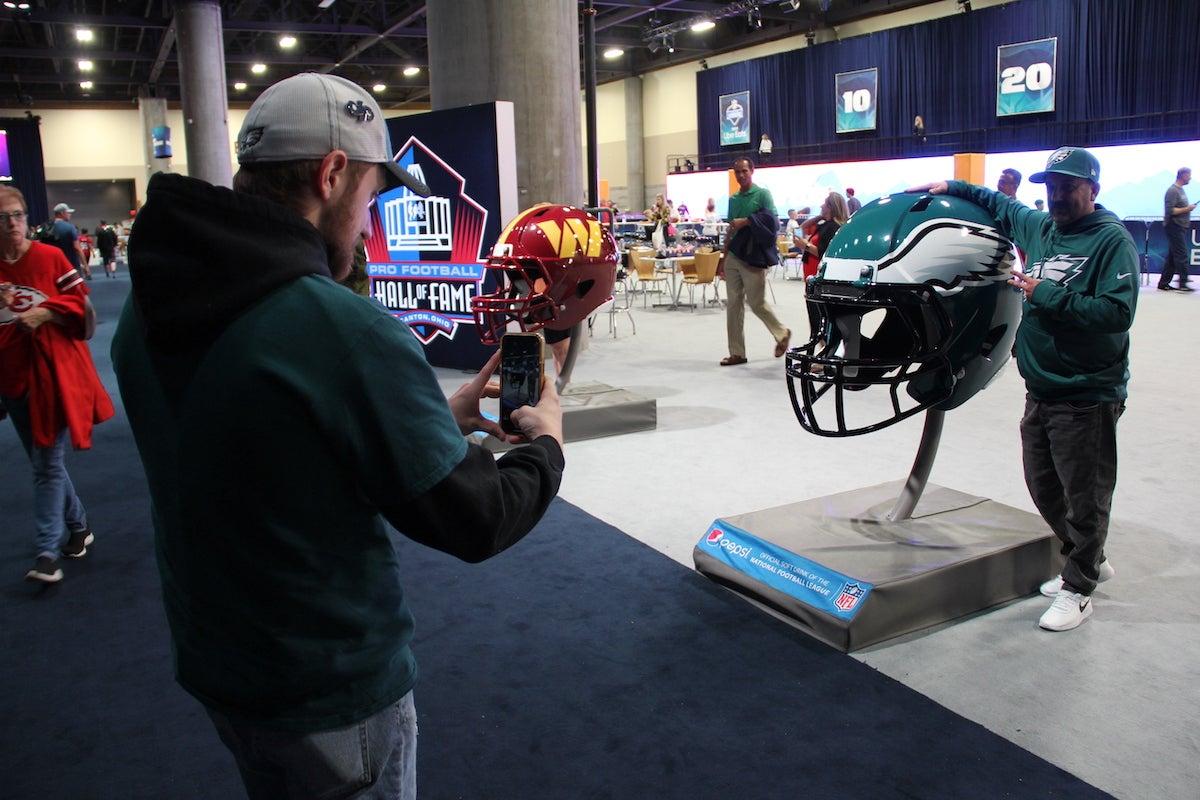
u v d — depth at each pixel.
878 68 22.02
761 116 25.17
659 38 23.42
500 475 1.12
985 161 17.05
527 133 7.92
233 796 2.25
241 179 1.13
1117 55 17.91
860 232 2.64
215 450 1.02
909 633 2.94
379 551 1.11
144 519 4.33
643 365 7.82
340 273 1.20
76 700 2.71
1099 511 2.89
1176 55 17.12
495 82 7.89
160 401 1.08
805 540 3.22
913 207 2.64
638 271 12.08
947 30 20.55
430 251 7.64
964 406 6.01
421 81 32.12
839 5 23.06
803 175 20.19
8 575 3.67
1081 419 2.83
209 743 2.49
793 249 16.42
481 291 6.78
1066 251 2.79
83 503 4.58
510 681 2.72
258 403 1.00
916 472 3.31
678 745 2.38
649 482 4.59
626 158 30.95
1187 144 14.33
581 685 2.69
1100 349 2.78
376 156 1.15
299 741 1.08
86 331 3.55
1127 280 2.65
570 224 4.29
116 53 25.03
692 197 23.20
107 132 34.53
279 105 1.08
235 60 26.62
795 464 4.84
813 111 23.75
